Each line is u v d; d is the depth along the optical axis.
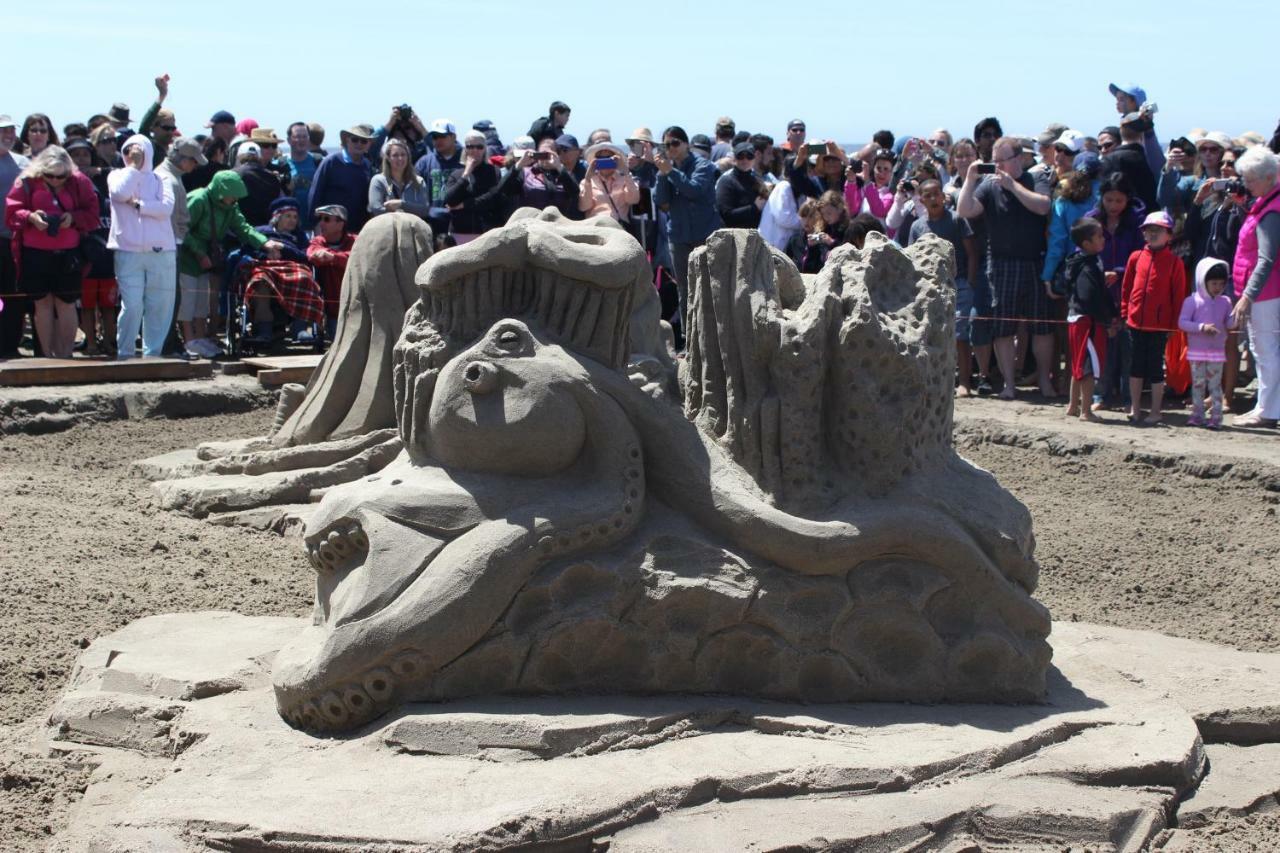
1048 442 11.01
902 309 5.26
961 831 4.31
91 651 5.72
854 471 5.12
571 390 4.99
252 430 11.60
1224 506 9.51
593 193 12.78
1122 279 11.82
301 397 9.30
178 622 6.12
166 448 10.80
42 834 4.45
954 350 5.40
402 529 4.94
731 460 5.15
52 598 6.71
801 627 4.95
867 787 4.43
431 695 4.81
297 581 7.28
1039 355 12.68
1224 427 11.44
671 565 4.94
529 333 5.06
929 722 4.87
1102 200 11.80
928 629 5.01
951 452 5.40
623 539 4.97
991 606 5.08
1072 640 6.06
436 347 5.19
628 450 5.02
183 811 4.14
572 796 4.20
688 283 5.41
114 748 5.02
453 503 4.94
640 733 4.67
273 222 13.90
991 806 4.36
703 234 12.59
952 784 4.51
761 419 5.11
